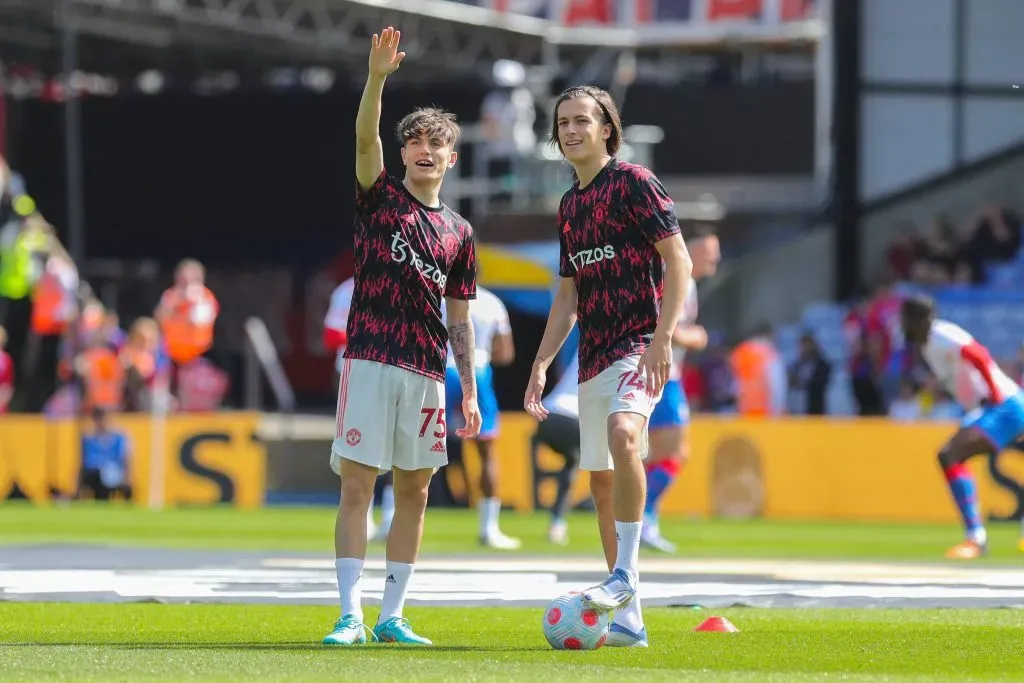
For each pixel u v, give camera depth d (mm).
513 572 32562
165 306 70312
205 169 96750
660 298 20172
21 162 93688
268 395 97438
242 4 78000
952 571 33969
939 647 19922
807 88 86312
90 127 95938
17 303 83062
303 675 16328
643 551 41250
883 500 59438
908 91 75875
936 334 40594
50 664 17469
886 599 26812
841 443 59938
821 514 60062
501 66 77000
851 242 76625
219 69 91125
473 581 30312
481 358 42031
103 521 52812
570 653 19000
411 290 20359
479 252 68375
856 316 69562
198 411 73438
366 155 20328
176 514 57625
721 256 78688
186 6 76438
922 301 40719
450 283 21078
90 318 70562
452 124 20750
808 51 88875
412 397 20422
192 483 64375
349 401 20391
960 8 75125
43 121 93875
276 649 19297
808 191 85938
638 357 19781
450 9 79812
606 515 20969
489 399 42156
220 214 97062
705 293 79000
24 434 66000
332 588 28391
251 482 63906
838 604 26125
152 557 36188
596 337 20031
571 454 43656
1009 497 57250
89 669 16938
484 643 20312
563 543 43750
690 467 61125
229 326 98625
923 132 75875
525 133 78188
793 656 18812
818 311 74750
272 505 65000
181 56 87938
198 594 27156
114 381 66250
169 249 97250
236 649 19297
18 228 77312
